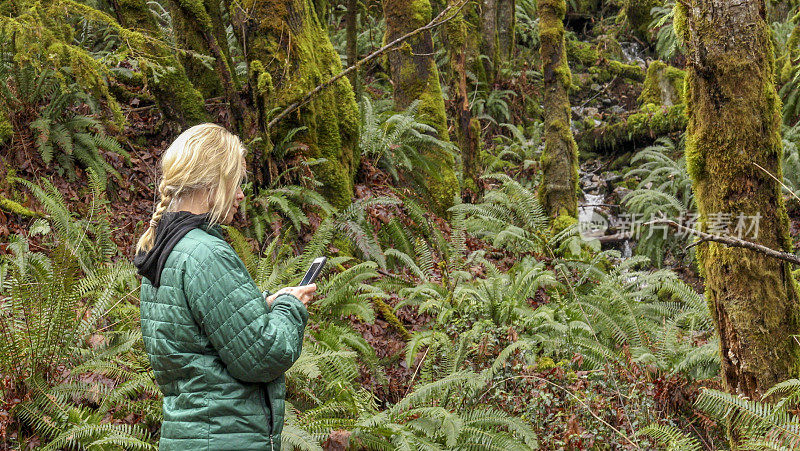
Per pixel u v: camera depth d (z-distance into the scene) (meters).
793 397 3.23
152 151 6.44
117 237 5.18
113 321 4.02
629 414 3.81
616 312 5.32
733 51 3.21
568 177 7.89
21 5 4.60
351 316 4.75
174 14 6.16
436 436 3.49
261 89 5.39
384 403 4.14
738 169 3.24
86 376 3.50
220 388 1.92
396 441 3.42
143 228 5.22
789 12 11.43
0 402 3.24
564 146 7.88
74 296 3.51
